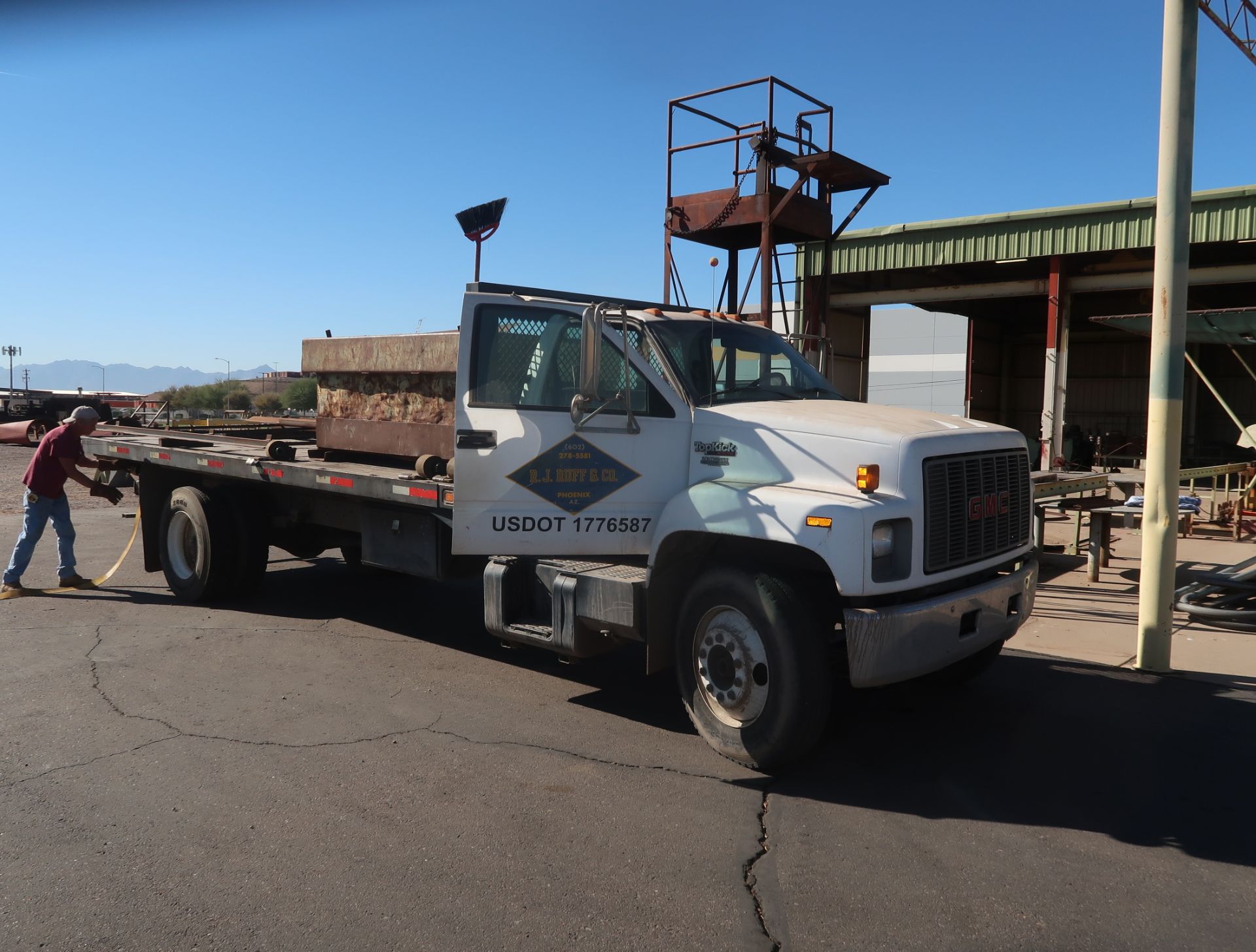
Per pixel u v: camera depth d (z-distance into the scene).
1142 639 6.46
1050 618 7.96
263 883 3.41
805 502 4.35
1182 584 9.08
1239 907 3.36
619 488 5.20
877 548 4.25
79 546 11.23
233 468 7.41
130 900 3.27
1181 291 6.21
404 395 6.29
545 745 4.88
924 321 43.50
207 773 4.40
